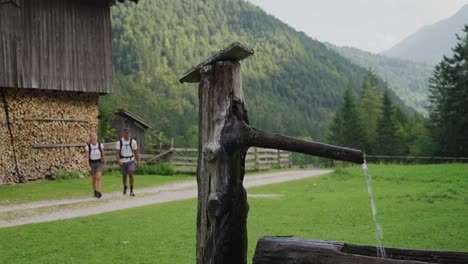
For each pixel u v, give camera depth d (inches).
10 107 832.9
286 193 614.5
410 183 700.0
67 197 595.2
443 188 618.8
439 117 2137.1
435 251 145.9
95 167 591.8
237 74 162.1
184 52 7007.9
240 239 158.4
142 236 325.1
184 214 432.8
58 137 909.2
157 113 4594.0
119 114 1364.4
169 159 1153.4
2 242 311.3
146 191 669.9
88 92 951.6
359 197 545.3
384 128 2618.1
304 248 142.1
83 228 361.1
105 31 970.7
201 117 163.5
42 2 863.7
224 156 156.0
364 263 133.3
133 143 614.5
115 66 5880.9
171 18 7568.9
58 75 885.8
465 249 265.9
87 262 255.0
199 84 166.4
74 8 915.4
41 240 316.8
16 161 839.7
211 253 155.6
